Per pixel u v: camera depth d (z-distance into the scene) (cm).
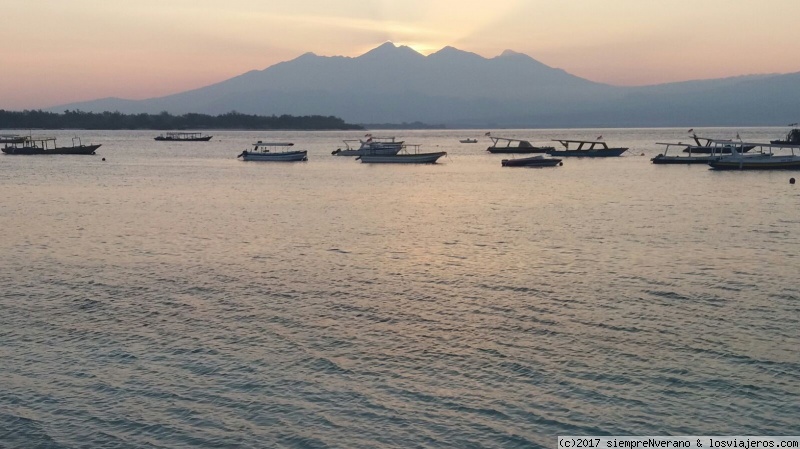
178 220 4897
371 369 2042
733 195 6247
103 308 2642
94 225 4644
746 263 3300
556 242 3938
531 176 8844
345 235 4241
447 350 2181
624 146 18238
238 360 2116
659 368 2011
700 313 2500
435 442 1644
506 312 2556
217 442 1656
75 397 1877
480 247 3812
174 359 2128
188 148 17338
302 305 2672
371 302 2708
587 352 2142
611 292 2800
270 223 4753
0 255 3612
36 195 6494
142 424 1738
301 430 1702
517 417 1748
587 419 1734
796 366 2011
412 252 3681
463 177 8788
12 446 1645
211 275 3155
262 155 12062
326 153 15150
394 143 13288
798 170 8775
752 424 1709
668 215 4997
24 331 2380
